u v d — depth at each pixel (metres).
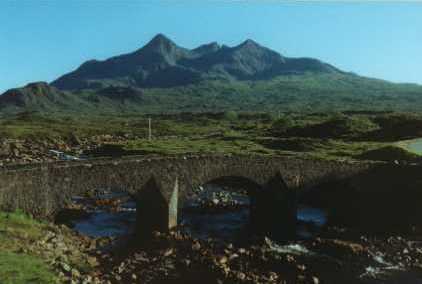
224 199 71.06
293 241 51.34
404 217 57.41
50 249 36.56
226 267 39.38
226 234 52.88
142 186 49.56
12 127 160.62
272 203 58.44
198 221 58.44
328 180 61.25
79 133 160.62
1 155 106.75
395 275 40.75
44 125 184.25
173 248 44.09
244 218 60.88
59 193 44.12
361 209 60.47
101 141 149.12
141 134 165.00
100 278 33.88
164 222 50.84
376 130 117.69
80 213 58.66
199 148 88.88
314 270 41.44
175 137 137.38
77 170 45.22
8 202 40.47
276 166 58.09
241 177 56.25
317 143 95.69
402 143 92.94
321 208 67.88
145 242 46.50
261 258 42.88
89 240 45.50
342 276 40.31
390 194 61.56
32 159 100.00
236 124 189.25
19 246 34.66
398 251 46.81
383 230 54.69
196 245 44.94
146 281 35.41
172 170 51.47
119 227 53.28
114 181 47.59
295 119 180.50
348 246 47.16
